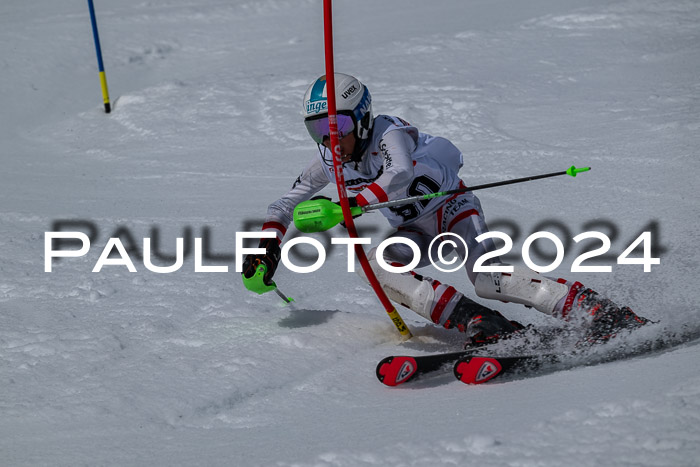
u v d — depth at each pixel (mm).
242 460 6574
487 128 22484
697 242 12414
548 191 16641
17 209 17969
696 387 6121
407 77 29078
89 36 40375
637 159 18109
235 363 8953
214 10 46500
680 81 25812
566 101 24766
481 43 33438
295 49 37719
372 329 9961
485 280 8836
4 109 31203
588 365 7777
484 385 7727
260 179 20250
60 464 6922
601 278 11320
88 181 21234
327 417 7445
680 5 36250
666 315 8898
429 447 5996
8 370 9281
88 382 8789
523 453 5688
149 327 10383
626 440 5590
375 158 8914
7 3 48656
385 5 46875
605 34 33688
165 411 7953
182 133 26203
